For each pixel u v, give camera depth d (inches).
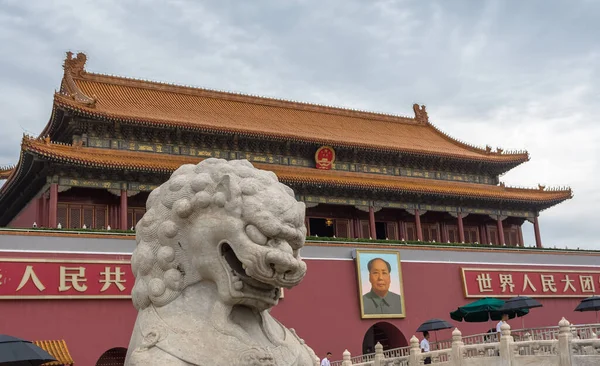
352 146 2228.1
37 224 1926.7
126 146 1957.4
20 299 1424.7
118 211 1957.4
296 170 2186.3
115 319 1509.6
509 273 2139.5
